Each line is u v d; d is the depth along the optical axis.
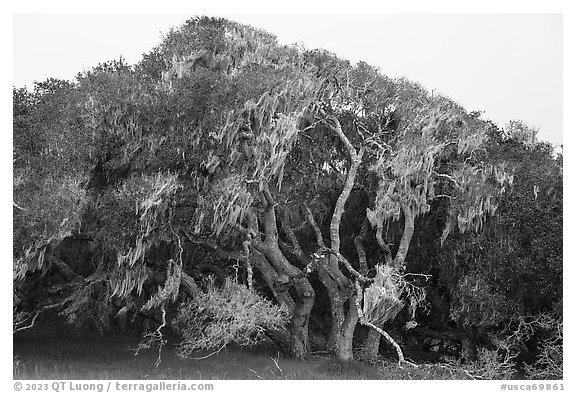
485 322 22.34
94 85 20.19
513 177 22.83
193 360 22.11
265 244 22.36
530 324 22.70
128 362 21.41
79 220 18.52
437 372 20.77
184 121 19.75
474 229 23.11
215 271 24.17
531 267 21.31
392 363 21.67
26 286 22.84
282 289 22.72
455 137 23.61
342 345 22.80
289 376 19.95
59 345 24.12
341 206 22.73
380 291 20.62
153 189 18.64
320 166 24.77
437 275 25.64
